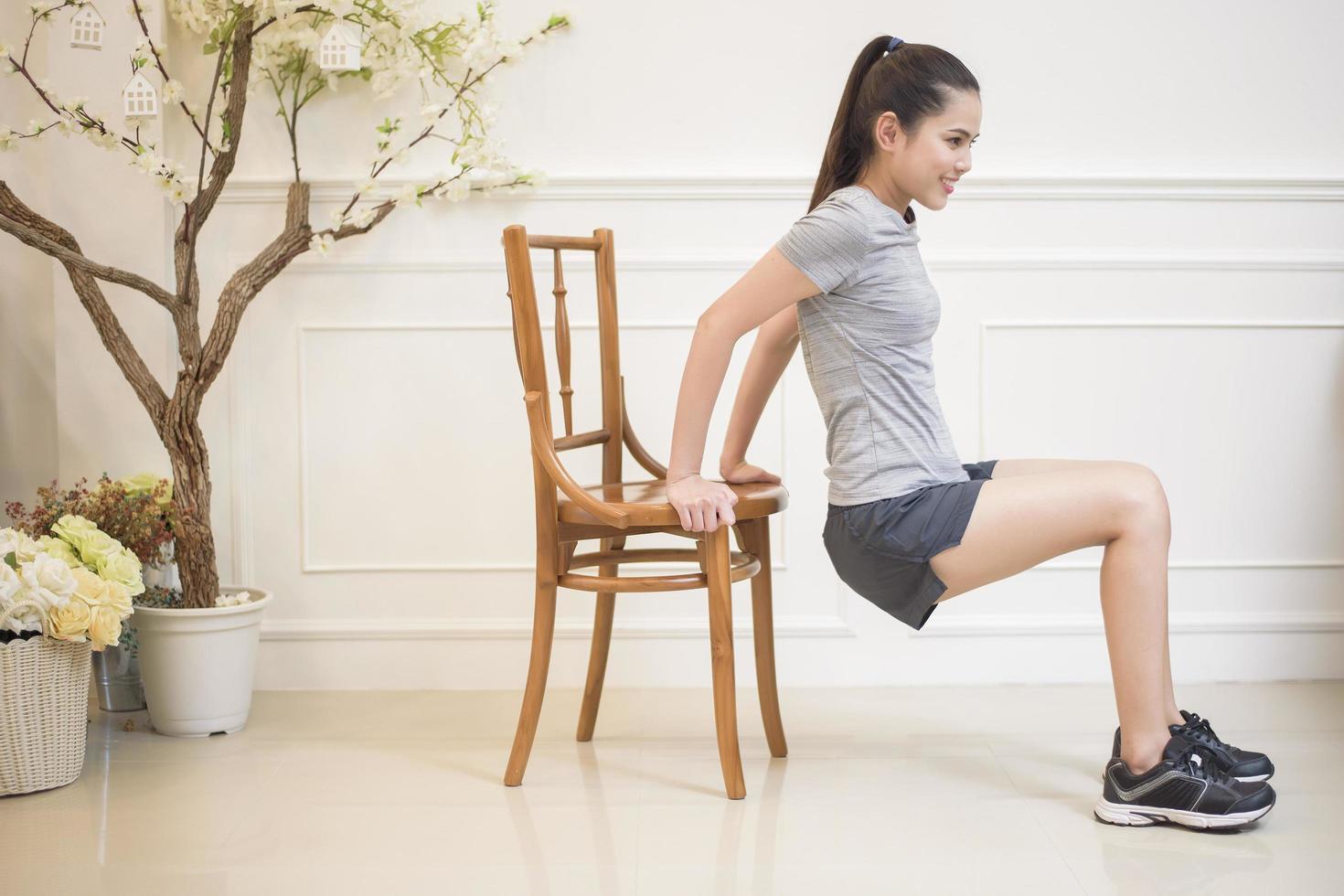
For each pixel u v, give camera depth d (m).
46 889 1.64
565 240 2.20
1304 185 2.62
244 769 2.15
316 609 2.69
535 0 2.61
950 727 2.37
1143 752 1.83
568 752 2.23
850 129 1.92
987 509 1.82
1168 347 2.66
